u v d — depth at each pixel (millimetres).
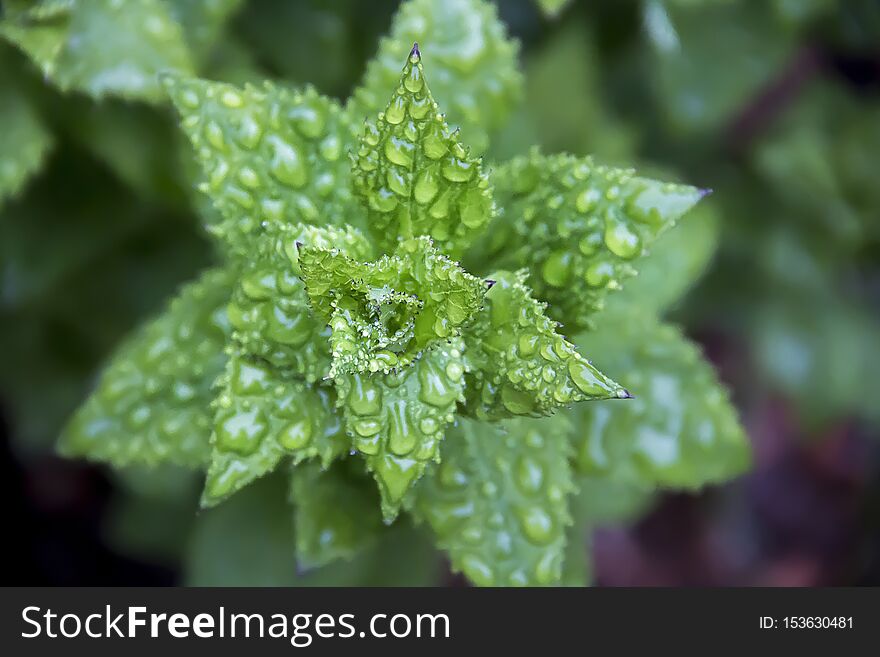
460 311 230
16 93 269
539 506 245
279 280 234
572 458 258
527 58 316
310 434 236
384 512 230
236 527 274
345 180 241
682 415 260
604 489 280
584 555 273
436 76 250
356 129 242
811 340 351
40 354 312
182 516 318
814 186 338
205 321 246
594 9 315
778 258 347
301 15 298
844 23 348
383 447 230
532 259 241
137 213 292
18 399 316
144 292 302
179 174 276
